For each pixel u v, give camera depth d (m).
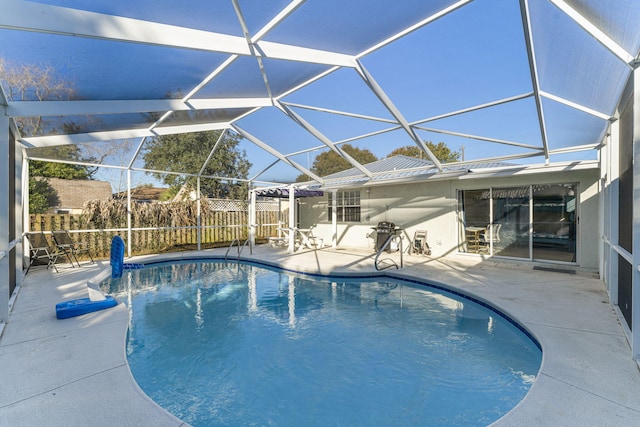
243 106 6.77
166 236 12.39
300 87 6.14
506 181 9.17
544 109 5.64
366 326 5.38
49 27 2.85
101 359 3.54
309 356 4.34
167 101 5.86
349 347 4.59
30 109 4.68
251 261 11.03
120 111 5.39
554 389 2.86
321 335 5.04
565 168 7.59
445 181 10.58
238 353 4.46
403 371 3.90
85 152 9.34
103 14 3.14
